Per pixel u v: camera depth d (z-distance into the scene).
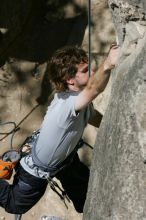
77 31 5.21
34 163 3.38
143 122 2.41
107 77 2.91
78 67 3.15
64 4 5.42
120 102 2.56
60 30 5.43
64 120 3.14
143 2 2.59
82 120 3.22
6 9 5.52
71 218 4.57
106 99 4.12
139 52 2.53
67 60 3.16
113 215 2.55
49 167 3.37
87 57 3.24
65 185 3.60
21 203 3.50
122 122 2.51
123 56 2.71
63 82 3.17
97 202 2.69
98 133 2.82
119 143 2.52
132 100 2.47
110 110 2.70
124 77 2.59
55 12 5.46
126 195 2.48
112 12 2.91
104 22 4.83
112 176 2.56
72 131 3.20
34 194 3.47
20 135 5.45
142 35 2.64
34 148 3.38
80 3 5.32
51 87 5.46
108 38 4.77
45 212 4.78
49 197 4.75
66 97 3.14
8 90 5.59
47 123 3.22
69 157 3.40
